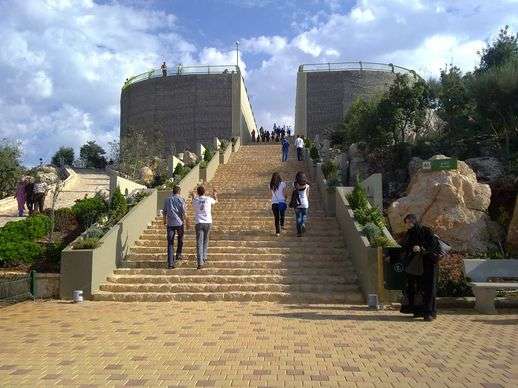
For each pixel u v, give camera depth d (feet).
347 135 95.71
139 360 18.35
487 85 67.21
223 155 84.74
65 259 33.86
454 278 32.81
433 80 79.36
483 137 69.46
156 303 32.09
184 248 41.11
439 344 21.16
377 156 71.46
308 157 80.48
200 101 135.23
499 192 50.83
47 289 34.19
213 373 16.79
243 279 35.09
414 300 27.63
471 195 44.80
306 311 29.35
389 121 72.84
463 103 72.02
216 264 37.73
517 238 42.83
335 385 15.64
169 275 36.32
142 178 94.84
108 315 27.73
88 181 95.45
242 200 56.03
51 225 46.44
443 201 44.32
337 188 48.47
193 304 31.68
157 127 137.28
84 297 33.42
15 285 32.40
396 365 17.87
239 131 132.26
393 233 44.93
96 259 34.24
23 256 38.75
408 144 69.51
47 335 22.52
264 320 26.32
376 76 133.08
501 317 28.12
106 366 17.58
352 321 26.32
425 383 15.84
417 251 27.04
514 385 15.60
